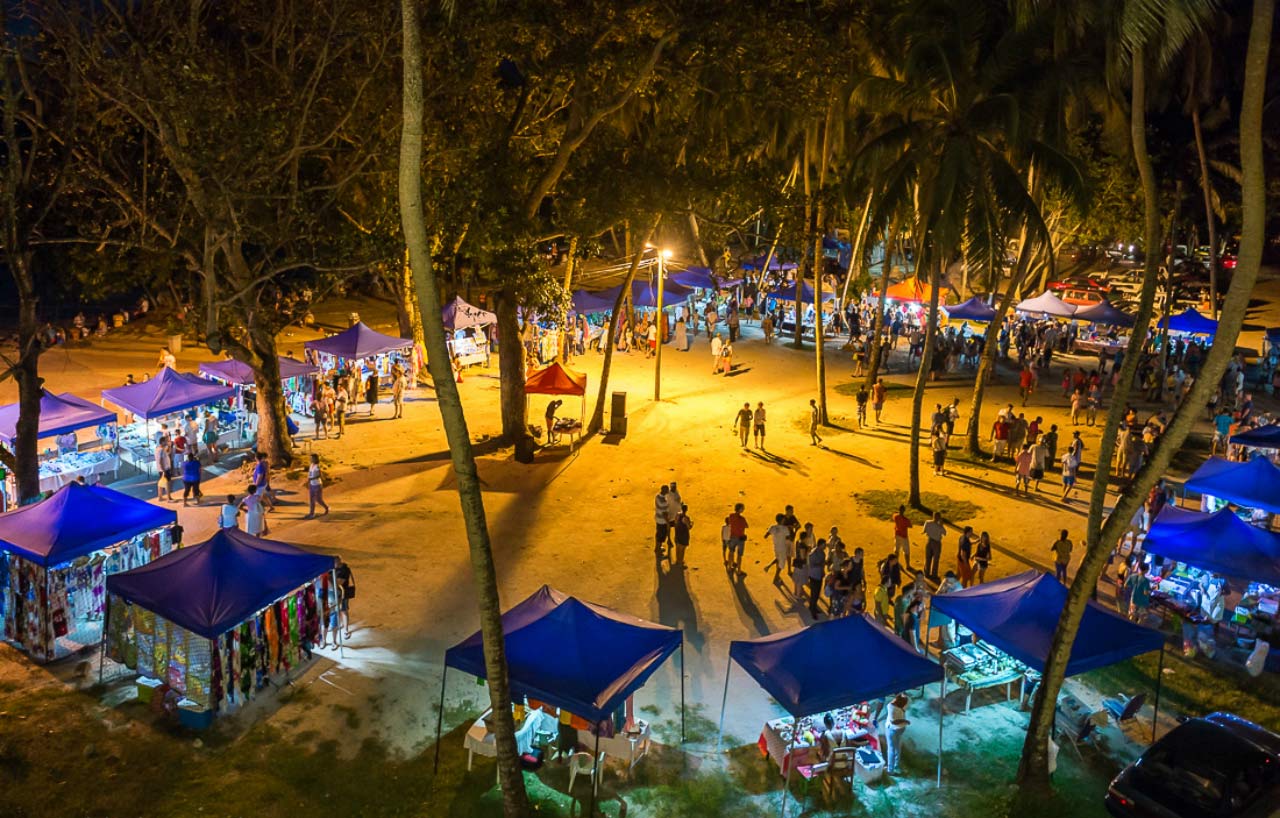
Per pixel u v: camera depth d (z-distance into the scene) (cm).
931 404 3509
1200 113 4712
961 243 2370
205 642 1404
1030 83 2241
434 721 1440
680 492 2519
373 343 3238
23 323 1969
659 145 2844
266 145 2105
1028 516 2386
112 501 1677
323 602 1612
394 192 2450
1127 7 1178
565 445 2905
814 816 1257
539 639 1341
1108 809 1249
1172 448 1120
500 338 2767
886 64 2545
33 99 1955
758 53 2208
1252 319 5462
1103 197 4369
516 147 2869
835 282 5603
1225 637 1792
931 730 1483
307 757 1336
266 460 2322
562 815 1241
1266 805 1201
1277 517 2302
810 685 1283
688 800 1280
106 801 1226
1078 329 4725
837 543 1855
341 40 2355
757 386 3778
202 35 2208
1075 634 1256
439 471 2606
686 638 1723
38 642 1570
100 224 2458
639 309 4750
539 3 2248
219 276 2544
